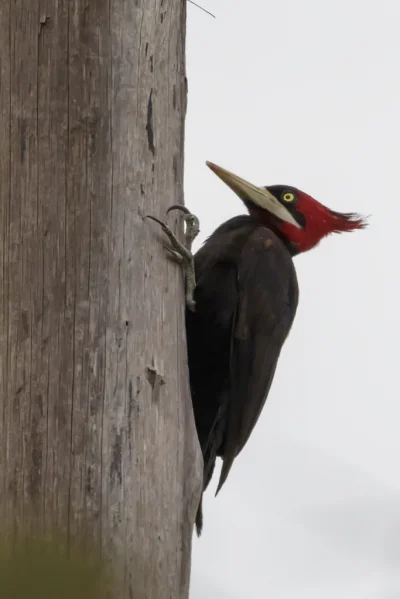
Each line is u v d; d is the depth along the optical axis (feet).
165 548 33.30
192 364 41.73
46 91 33.37
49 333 32.63
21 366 32.53
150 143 34.37
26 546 31.19
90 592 27.96
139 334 33.37
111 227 33.24
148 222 34.17
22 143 33.27
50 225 33.01
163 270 34.58
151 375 33.40
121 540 32.17
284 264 42.60
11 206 33.17
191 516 34.45
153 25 34.68
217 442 42.24
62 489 32.04
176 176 35.76
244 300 41.29
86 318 32.71
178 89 35.86
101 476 32.22
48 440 32.22
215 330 41.29
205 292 41.22
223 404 42.09
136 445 32.78
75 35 33.45
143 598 32.45
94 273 32.94
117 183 33.45
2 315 32.86
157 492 33.17
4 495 32.09
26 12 33.45
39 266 32.89
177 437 34.14
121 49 33.81
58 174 33.17
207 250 42.22
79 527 31.91
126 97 33.81
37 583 26.96
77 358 32.55
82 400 32.42
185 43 36.50
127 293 33.27
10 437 32.32
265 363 41.91
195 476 34.68
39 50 33.40
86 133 33.35
